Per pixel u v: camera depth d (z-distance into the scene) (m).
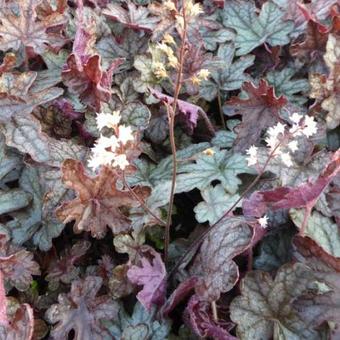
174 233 0.36
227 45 0.44
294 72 0.43
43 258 0.35
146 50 0.43
